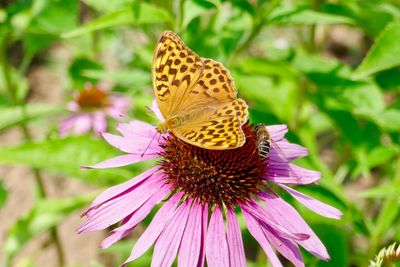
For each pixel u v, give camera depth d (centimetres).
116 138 35
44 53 81
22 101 53
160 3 43
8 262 46
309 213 39
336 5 46
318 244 32
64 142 41
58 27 48
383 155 42
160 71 33
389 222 41
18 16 48
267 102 50
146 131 35
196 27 45
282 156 35
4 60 52
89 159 41
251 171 33
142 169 43
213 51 44
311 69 43
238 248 32
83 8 79
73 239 62
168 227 32
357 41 83
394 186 38
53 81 78
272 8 43
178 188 33
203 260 31
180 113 32
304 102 50
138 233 59
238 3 44
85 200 47
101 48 63
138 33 76
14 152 40
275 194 33
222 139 30
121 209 32
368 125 42
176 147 34
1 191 51
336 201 39
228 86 32
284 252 31
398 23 35
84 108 59
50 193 65
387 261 31
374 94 40
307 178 34
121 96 61
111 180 43
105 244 31
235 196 33
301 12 43
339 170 51
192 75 33
